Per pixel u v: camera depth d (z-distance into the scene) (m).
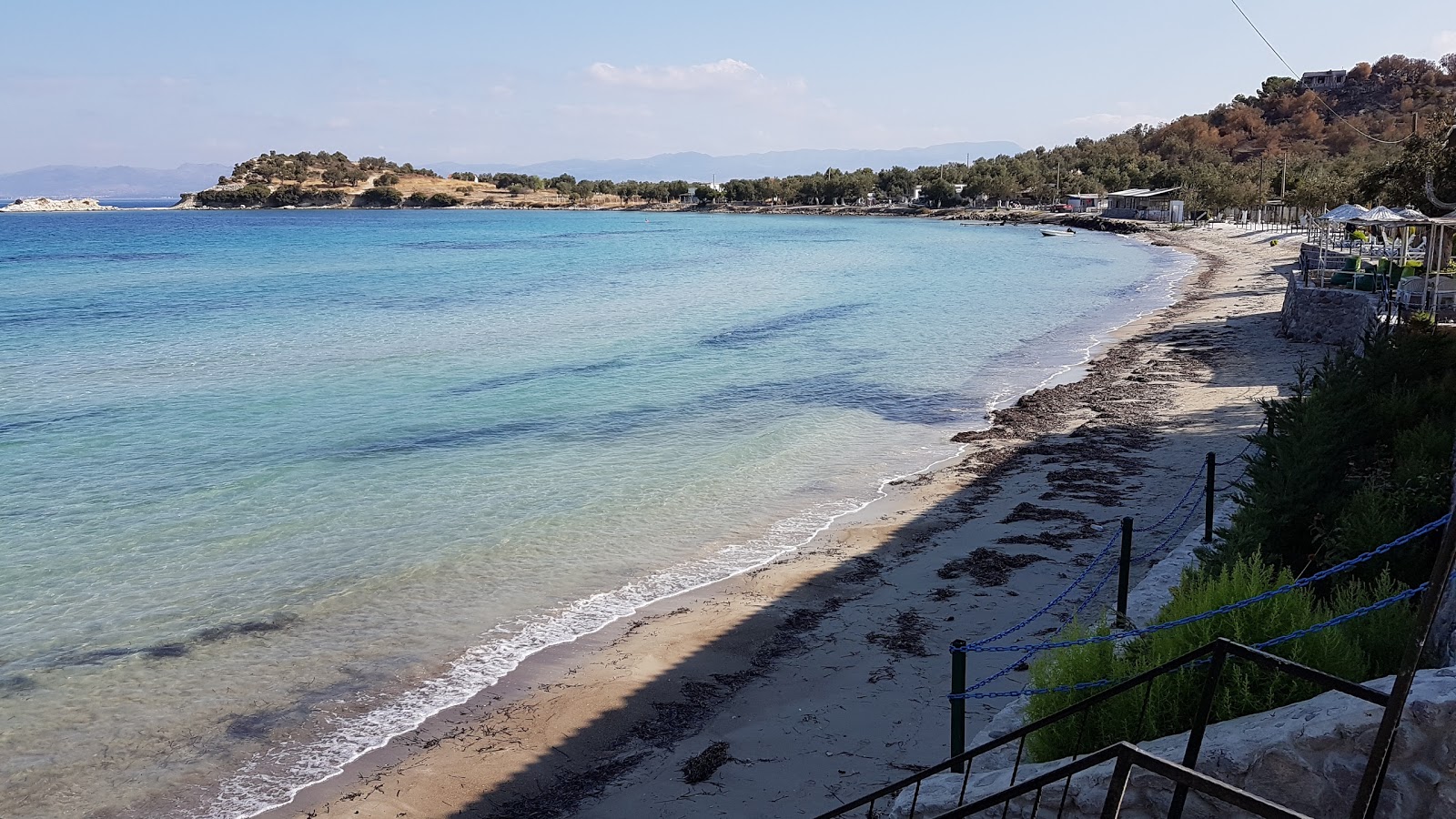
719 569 16.53
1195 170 145.62
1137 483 20.27
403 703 12.27
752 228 177.75
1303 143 192.62
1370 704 5.42
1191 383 30.48
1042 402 28.84
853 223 192.62
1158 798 5.95
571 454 24.12
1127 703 7.27
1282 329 38.72
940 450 24.14
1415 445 14.34
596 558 17.16
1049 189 197.75
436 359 38.72
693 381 33.53
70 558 17.33
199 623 14.64
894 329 46.44
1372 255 42.12
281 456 24.08
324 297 64.12
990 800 4.42
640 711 11.82
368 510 19.94
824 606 14.77
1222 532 11.62
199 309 57.00
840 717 11.31
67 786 10.56
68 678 12.97
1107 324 46.56
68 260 99.94
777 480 21.78
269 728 11.70
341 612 15.02
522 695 12.35
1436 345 20.00
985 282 69.88
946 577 15.65
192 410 29.33
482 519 19.30
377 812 9.97
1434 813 5.20
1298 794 5.55
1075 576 15.34
